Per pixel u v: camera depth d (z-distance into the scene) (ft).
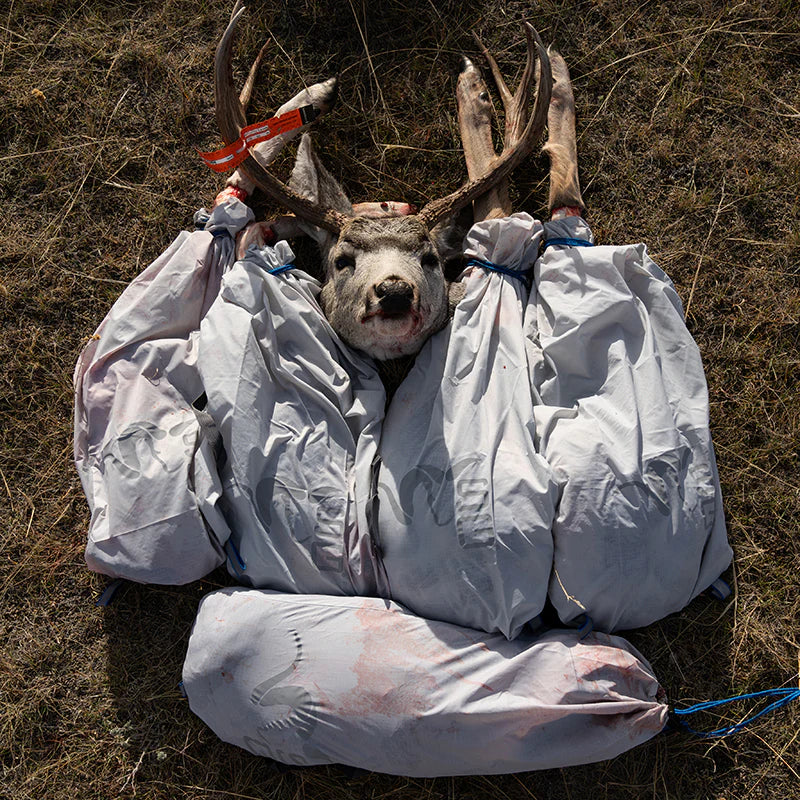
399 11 5.97
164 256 5.28
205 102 5.95
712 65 5.95
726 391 5.63
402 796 5.02
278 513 4.66
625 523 4.50
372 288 4.45
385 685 4.37
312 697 4.41
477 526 4.46
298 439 4.76
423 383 4.91
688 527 4.63
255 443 4.69
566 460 4.59
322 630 4.49
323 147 5.88
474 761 4.43
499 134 5.91
